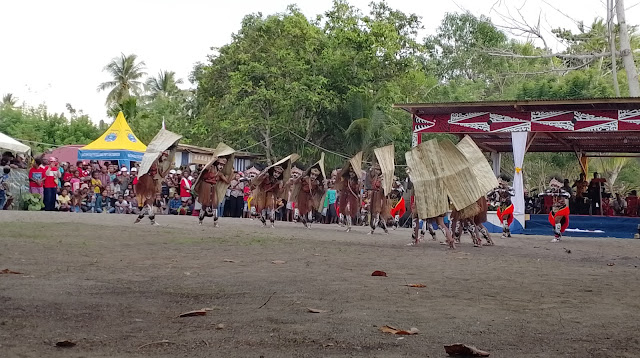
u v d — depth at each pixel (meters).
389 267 9.26
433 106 23.97
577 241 19.42
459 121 24.48
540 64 43.94
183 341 4.34
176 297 6.07
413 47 38.50
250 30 37.53
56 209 25.66
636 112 22.34
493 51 37.53
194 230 16.11
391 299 6.27
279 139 35.94
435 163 14.19
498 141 29.11
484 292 6.98
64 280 6.86
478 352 4.07
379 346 4.34
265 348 4.21
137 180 17.84
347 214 20.48
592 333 4.92
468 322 5.24
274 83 34.53
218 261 9.27
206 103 40.81
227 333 4.62
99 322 4.86
